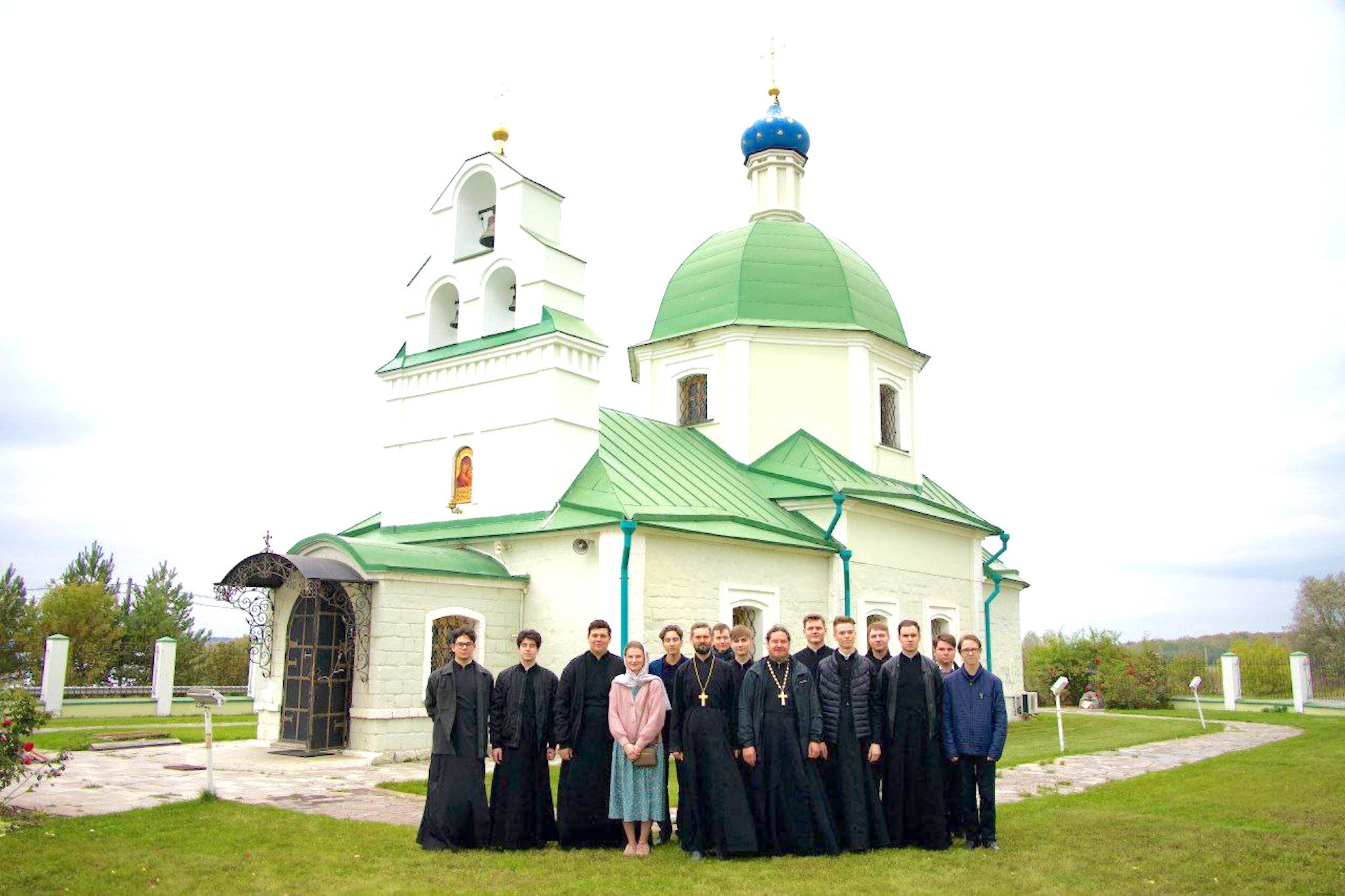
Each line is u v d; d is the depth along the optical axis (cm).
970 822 1059
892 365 2905
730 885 885
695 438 2705
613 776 1050
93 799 1285
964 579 2859
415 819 1198
